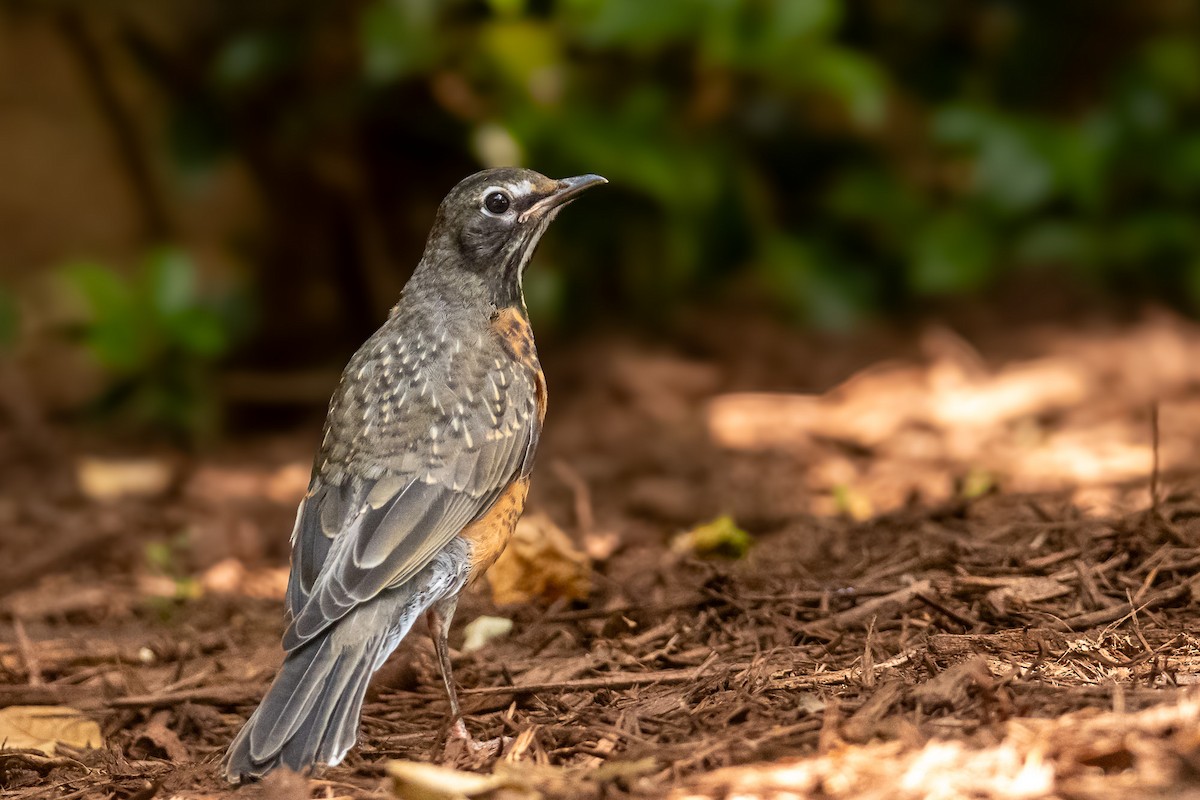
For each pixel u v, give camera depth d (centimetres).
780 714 661
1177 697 619
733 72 1680
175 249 1739
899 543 946
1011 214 1769
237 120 1702
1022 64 1969
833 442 1385
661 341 1764
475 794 594
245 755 609
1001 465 1226
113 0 1697
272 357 1822
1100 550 851
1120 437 1295
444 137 1664
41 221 1936
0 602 1038
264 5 1650
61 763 718
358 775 668
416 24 1505
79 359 1802
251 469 1462
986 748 577
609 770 597
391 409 746
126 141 1883
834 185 1833
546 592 933
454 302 804
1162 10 2006
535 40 1563
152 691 814
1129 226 1789
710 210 1742
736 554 981
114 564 1141
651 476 1313
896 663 722
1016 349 1684
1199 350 1606
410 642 866
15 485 1407
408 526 705
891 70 1938
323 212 1783
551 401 1611
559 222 1739
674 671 764
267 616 968
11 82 1952
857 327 1789
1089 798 524
